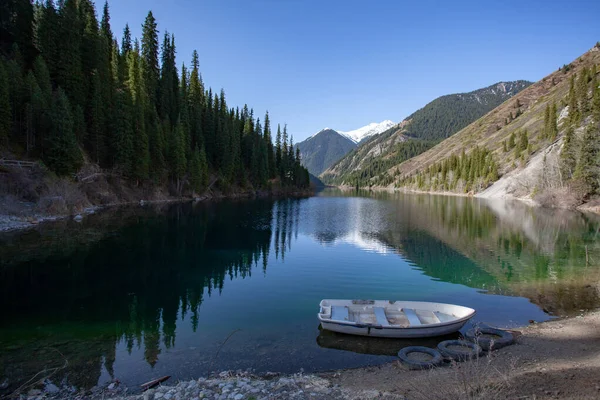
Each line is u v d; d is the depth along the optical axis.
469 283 19.48
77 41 60.12
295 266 23.28
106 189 54.75
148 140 65.38
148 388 9.00
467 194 132.50
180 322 13.85
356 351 11.25
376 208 69.69
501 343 11.08
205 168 83.38
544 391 7.53
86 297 16.72
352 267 23.02
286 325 13.50
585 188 62.34
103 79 62.25
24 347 11.47
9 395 8.63
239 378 9.27
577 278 20.44
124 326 13.41
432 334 12.00
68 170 45.59
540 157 93.62
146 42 81.38
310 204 80.06
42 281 18.78
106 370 9.98
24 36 61.16
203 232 35.84
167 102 82.12
